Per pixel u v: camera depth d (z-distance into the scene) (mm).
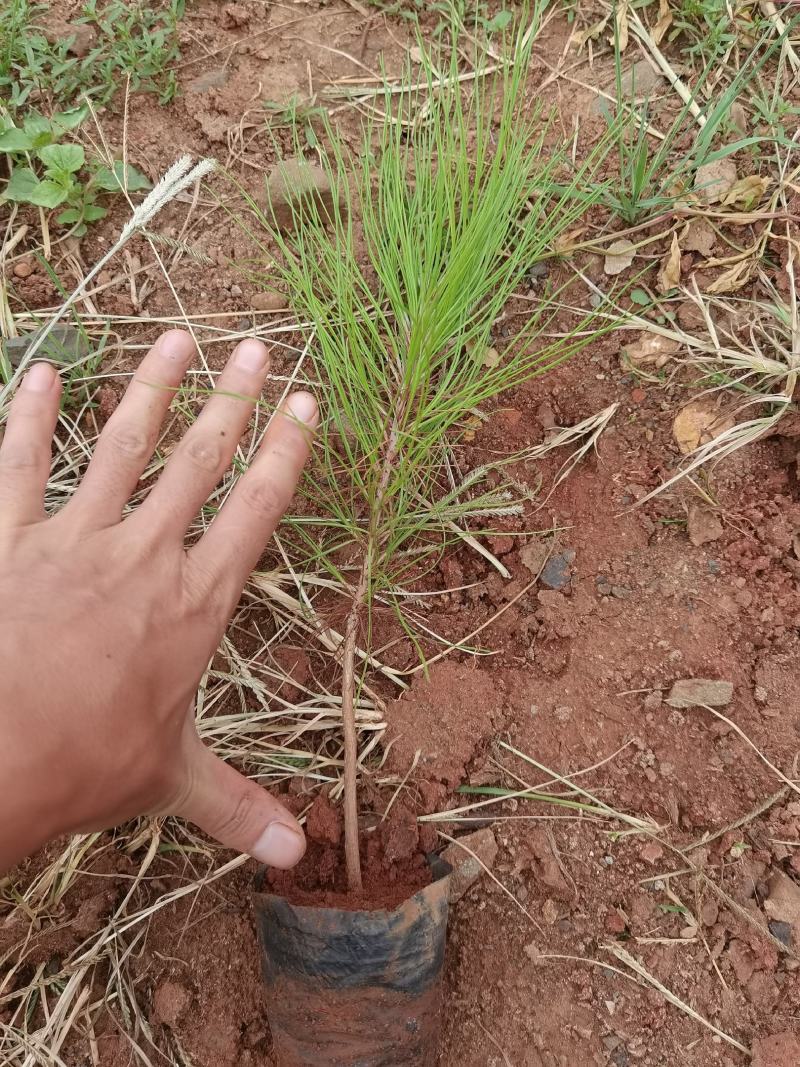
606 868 314
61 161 363
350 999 262
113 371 368
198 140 392
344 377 349
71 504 271
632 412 361
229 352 374
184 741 251
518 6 401
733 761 321
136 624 243
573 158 382
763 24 385
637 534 348
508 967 308
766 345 362
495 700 333
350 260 298
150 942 317
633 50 397
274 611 348
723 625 333
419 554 356
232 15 402
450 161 280
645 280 371
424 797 323
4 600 235
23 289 373
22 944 310
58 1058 301
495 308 292
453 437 366
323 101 398
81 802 224
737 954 303
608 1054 298
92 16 391
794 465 350
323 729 339
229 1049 302
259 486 277
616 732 326
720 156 356
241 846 266
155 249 380
